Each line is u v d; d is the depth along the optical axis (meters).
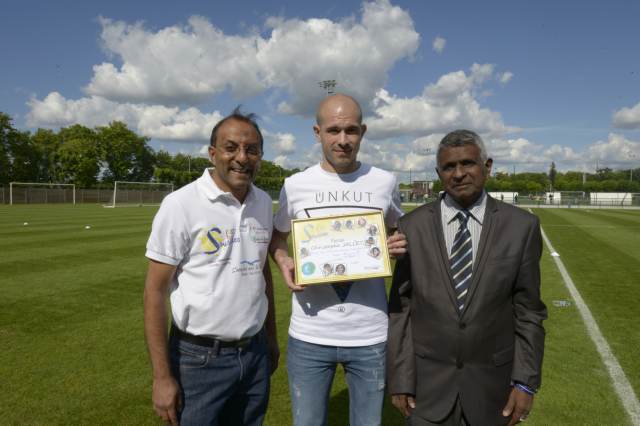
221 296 2.11
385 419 3.43
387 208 2.56
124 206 43.91
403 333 2.23
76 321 5.39
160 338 2.02
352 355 2.36
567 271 8.59
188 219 2.07
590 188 70.00
